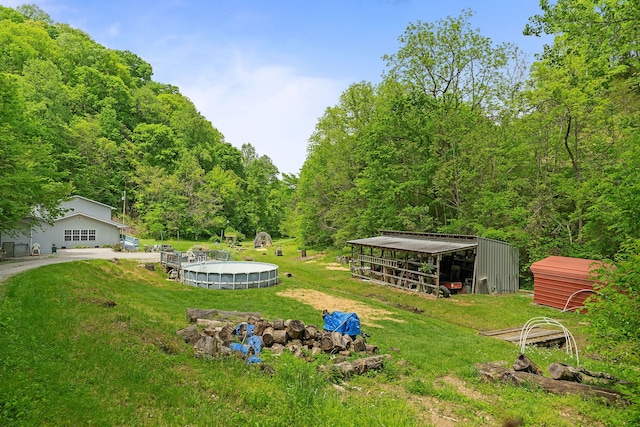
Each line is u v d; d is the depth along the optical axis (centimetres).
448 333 1431
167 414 538
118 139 6175
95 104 6359
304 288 2203
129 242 3759
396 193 3172
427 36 3144
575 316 1706
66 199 2408
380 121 3294
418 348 1144
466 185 2772
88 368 662
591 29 1448
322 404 645
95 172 5350
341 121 4191
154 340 872
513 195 2509
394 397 743
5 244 2653
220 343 909
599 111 2144
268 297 1872
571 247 2298
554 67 2156
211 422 530
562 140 2498
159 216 5353
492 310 1831
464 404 733
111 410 526
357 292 2358
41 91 5147
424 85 3262
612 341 744
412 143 3005
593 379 845
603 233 2100
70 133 5066
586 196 2177
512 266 2355
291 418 579
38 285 1280
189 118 7744
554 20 1478
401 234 2809
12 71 5344
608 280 840
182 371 726
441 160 2922
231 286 2080
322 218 4378
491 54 3069
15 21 7044
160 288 1934
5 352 671
